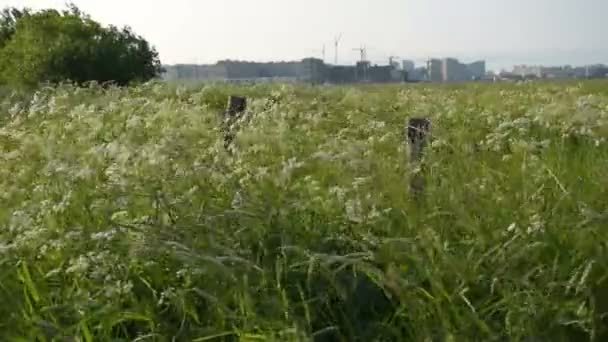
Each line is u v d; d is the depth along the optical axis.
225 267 3.61
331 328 3.45
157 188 4.56
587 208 4.26
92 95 12.38
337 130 8.30
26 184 5.29
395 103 12.06
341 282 3.89
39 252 3.98
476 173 5.59
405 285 3.64
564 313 3.54
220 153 5.59
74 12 28.38
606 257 3.88
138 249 3.68
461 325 3.47
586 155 6.08
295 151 6.33
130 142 6.07
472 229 4.34
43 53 25.27
